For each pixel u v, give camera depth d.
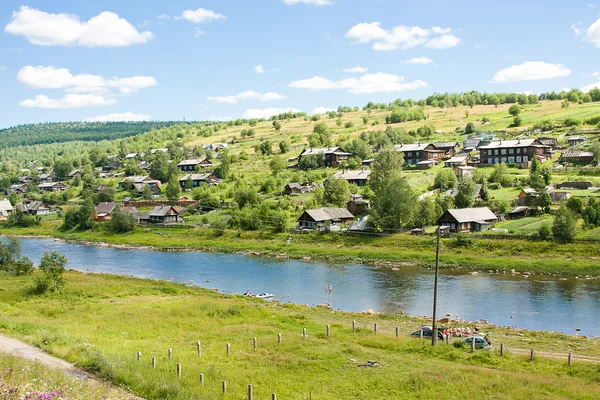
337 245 126.81
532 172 158.38
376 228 128.88
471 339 53.53
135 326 58.47
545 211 128.62
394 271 104.19
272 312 68.75
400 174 164.50
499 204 133.50
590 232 109.75
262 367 43.56
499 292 84.94
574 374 43.19
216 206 180.62
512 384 39.06
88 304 71.25
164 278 106.19
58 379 33.31
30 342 45.41
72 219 183.12
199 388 36.84
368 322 66.25
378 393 37.97
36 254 141.25
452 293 85.31
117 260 129.12
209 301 75.31
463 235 116.00
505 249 108.25
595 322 68.56
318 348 49.97
